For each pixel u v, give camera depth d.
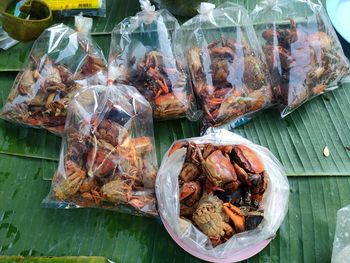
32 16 0.52
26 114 0.45
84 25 0.49
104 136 0.41
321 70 0.47
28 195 0.44
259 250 0.39
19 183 0.44
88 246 0.41
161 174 0.41
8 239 0.41
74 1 0.52
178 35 0.50
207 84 0.46
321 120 0.48
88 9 0.52
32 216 0.43
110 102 0.43
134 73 0.47
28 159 0.45
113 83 0.46
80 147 0.41
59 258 0.39
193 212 0.40
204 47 0.48
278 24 0.50
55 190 0.41
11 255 0.40
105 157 0.40
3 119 0.47
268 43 0.49
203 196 0.40
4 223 0.42
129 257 0.41
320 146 0.46
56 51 0.48
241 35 0.49
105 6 0.53
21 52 0.51
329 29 0.50
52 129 0.45
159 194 0.40
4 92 0.49
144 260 0.40
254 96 0.46
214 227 0.38
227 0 0.55
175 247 0.41
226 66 0.46
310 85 0.47
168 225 0.40
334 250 0.39
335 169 0.44
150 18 0.49
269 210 0.39
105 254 0.41
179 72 0.47
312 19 0.49
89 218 0.42
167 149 0.47
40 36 0.48
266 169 0.41
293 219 0.42
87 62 0.48
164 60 0.47
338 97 0.49
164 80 0.45
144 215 0.42
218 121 0.45
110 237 0.41
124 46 0.48
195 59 0.48
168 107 0.45
